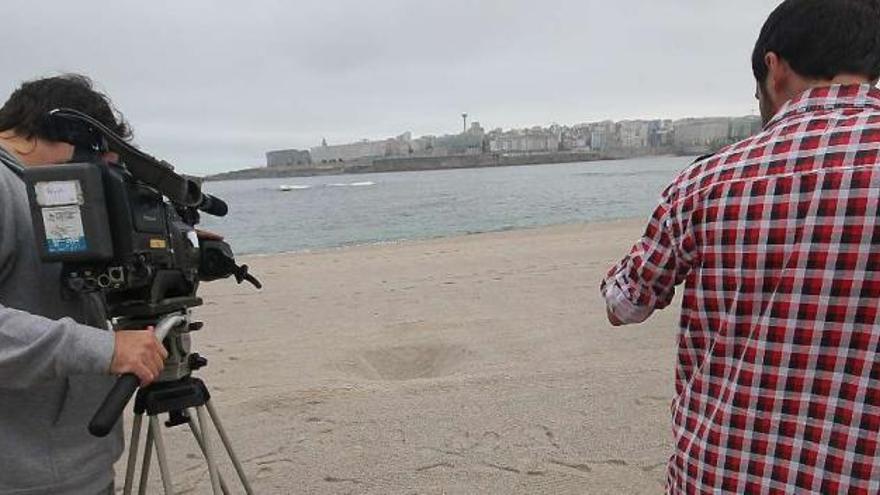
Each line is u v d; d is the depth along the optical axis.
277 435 4.11
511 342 6.04
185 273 1.94
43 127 1.74
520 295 8.12
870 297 1.24
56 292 1.76
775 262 1.32
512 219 25.53
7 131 1.79
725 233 1.38
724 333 1.40
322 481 3.53
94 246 1.57
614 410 4.31
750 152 1.39
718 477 1.41
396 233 22.14
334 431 4.14
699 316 1.46
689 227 1.45
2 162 1.70
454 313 7.31
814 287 1.28
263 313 7.74
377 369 5.79
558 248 12.39
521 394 4.66
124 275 1.65
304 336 6.61
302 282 9.84
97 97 1.83
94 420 1.43
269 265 11.91
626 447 3.78
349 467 3.67
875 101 1.36
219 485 2.01
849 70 1.39
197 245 2.07
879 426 1.25
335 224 27.03
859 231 1.24
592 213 26.95
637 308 1.59
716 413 1.42
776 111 1.51
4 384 1.54
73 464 1.79
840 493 1.29
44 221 1.56
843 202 1.26
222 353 6.05
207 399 2.01
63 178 1.54
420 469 3.62
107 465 1.91
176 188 1.78
